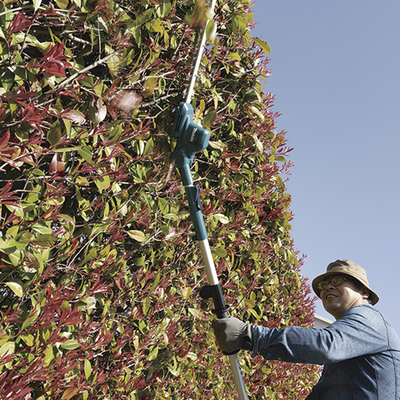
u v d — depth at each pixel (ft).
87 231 4.46
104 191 4.69
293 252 11.41
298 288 11.69
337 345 4.06
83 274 4.49
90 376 4.70
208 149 7.22
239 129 8.00
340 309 5.24
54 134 3.74
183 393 6.57
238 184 7.70
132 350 5.46
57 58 3.57
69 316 3.94
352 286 5.34
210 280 4.71
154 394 5.76
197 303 7.02
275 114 8.88
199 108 6.12
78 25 4.22
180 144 4.55
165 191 5.72
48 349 3.85
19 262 3.55
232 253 7.55
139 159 5.11
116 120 4.72
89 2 4.23
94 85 4.24
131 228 5.44
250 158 8.09
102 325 4.75
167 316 6.07
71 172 4.14
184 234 6.35
